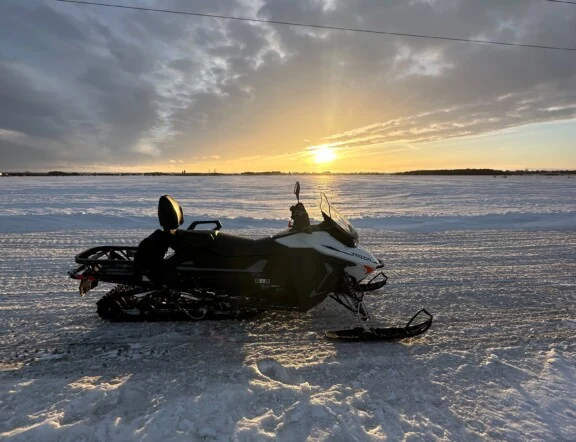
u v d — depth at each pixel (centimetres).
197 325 362
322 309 409
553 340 342
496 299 448
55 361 291
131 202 1694
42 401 238
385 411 238
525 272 560
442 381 274
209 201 2016
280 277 353
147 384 261
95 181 5241
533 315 401
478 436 219
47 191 2659
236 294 360
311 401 241
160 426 216
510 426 228
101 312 363
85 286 351
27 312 384
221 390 251
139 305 358
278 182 5147
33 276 502
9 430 211
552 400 253
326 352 316
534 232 905
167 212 344
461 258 643
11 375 270
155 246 344
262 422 223
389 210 1472
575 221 1054
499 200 2050
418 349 323
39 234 787
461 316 396
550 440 217
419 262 616
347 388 261
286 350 318
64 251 641
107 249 387
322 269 356
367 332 333
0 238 742
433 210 1468
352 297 354
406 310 413
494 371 288
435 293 467
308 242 359
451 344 333
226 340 333
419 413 238
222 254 353
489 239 815
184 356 303
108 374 273
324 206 386
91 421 221
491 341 340
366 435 215
